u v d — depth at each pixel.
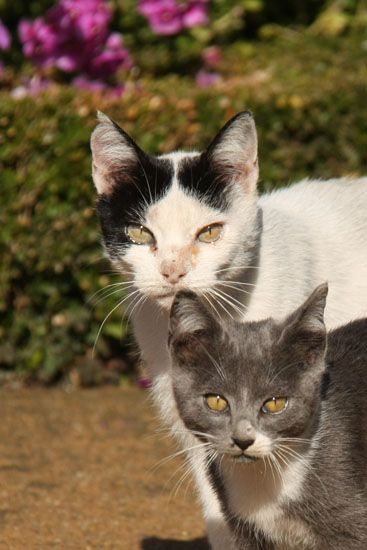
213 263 9.10
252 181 9.40
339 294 9.80
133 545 10.47
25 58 17.00
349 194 10.38
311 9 21.27
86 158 14.52
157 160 9.52
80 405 14.60
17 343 15.26
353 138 15.37
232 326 8.56
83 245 14.66
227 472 8.59
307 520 8.45
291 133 15.23
